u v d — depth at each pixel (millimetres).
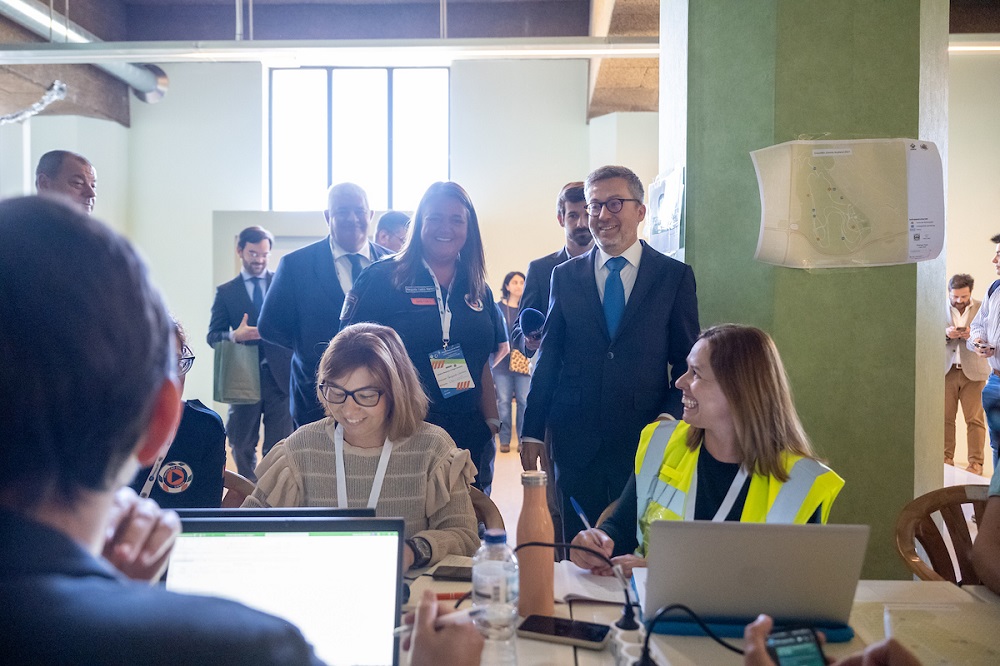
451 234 2969
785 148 2896
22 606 461
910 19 2914
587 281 2850
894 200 2900
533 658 1321
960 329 6367
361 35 8641
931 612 1518
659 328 2754
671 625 1354
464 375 2926
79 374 484
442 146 9453
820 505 1775
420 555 1764
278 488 2018
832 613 1337
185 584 1195
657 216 3578
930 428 3127
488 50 4613
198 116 9266
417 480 2004
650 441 2049
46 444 483
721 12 3043
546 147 9031
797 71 2910
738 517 1835
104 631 464
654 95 7719
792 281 2938
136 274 525
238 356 5059
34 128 8633
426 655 945
